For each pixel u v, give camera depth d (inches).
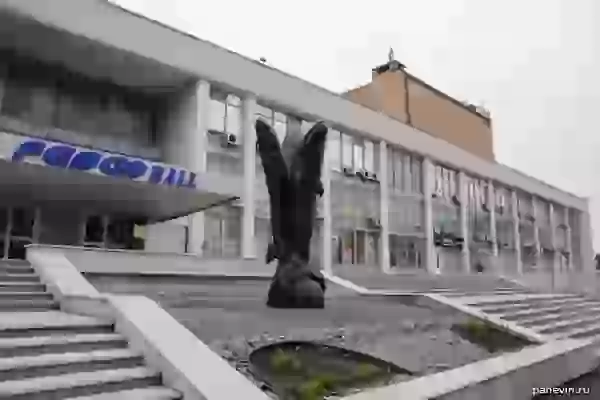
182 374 214.5
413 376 289.6
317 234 986.1
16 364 208.5
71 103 784.3
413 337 378.3
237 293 490.6
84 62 757.9
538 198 1653.5
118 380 213.2
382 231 1109.7
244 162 856.3
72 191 635.5
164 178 612.4
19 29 665.0
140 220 823.1
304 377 253.6
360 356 304.3
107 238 783.7
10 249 681.0
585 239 1845.5
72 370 219.3
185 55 796.0
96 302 291.4
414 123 1305.4
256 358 267.9
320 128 455.8
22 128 695.7
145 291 444.1
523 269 1556.3
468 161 1362.0
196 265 623.8
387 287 789.9
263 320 351.3
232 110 892.6
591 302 838.5
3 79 720.3
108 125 818.8
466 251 1316.4
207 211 821.2
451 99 1455.5
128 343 254.1
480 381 282.7
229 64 852.0
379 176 1130.7
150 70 784.9
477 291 817.5
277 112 954.7
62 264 396.2
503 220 1502.2
